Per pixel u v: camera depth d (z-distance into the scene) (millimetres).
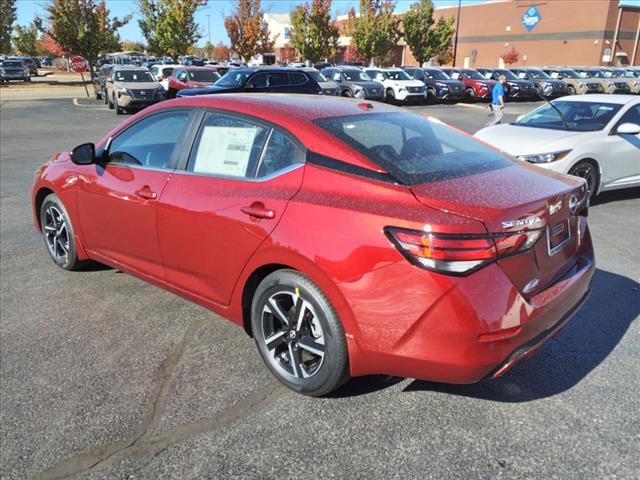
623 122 7188
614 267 4844
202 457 2479
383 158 2725
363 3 39438
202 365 3256
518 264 2455
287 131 2953
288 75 17141
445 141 3252
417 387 3021
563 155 6699
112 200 3818
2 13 43062
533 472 2379
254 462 2449
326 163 2758
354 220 2508
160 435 2625
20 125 16562
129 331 3672
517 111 23438
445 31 40844
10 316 3883
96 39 34406
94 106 23234
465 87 28125
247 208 2918
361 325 2521
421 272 2332
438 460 2455
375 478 2354
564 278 2814
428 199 2447
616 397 2920
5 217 6562
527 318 2459
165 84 23828
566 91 30203
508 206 2424
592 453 2494
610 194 8039
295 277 2746
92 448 2535
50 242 4770
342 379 2742
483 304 2328
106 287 4410
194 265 3326
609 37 49750
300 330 2844
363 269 2461
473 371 2396
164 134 3619
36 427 2676
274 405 2861
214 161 3264
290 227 2707
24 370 3180
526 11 54969
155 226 3500
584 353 3377
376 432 2645
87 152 3939
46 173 4535
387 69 26719
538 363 3262
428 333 2377
